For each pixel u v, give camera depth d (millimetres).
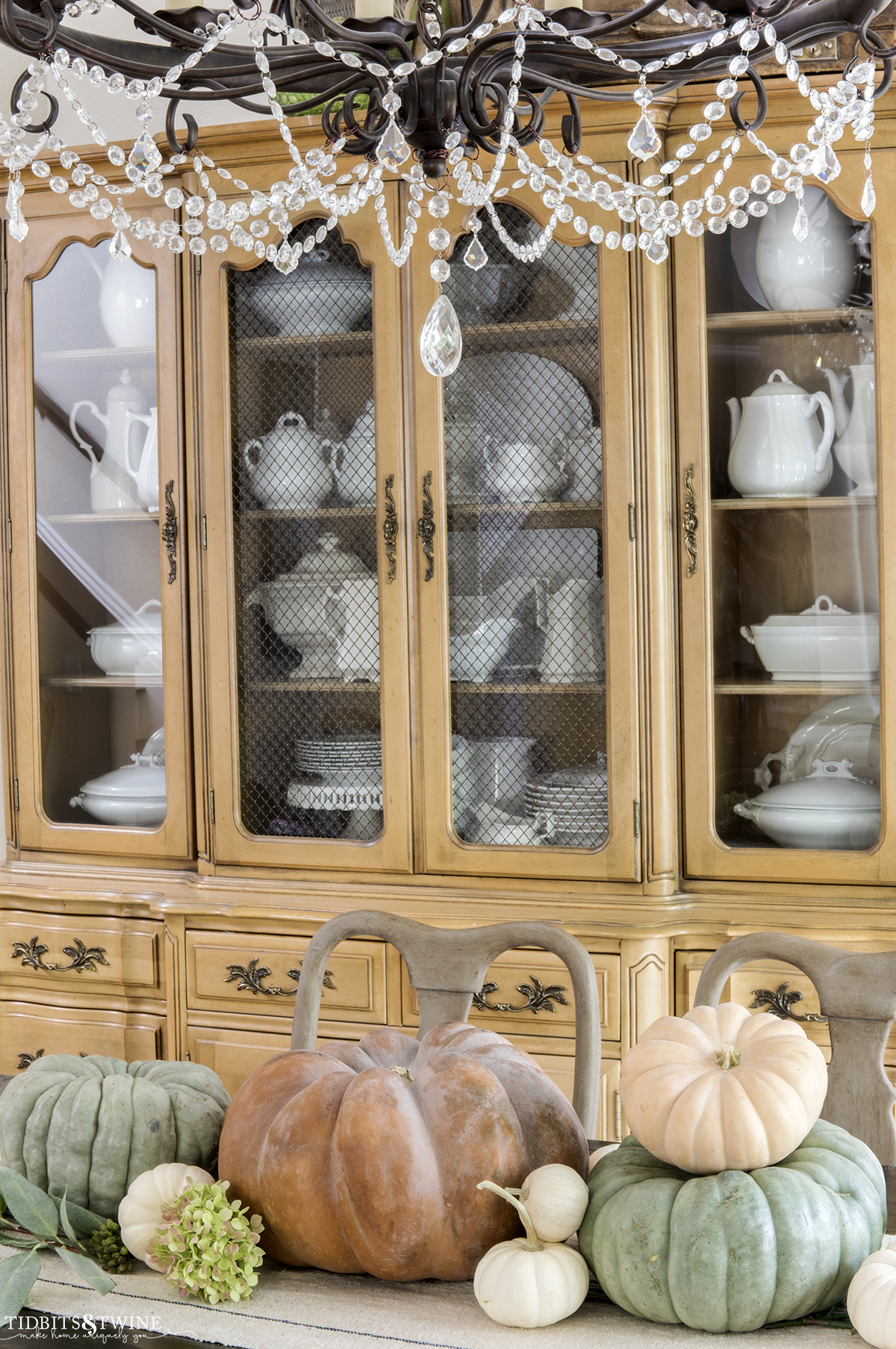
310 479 2234
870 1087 1249
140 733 2418
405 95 878
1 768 2717
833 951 1293
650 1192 766
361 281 2174
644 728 2059
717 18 874
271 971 2230
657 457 2045
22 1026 2471
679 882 2104
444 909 2123
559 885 2111
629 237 1180
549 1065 2059
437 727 2164
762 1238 727
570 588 2098
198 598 2322
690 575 2070
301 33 920
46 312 2426
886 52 903
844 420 2016
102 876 2416
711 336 2053
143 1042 2369
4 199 2426
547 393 2088
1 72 2609
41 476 2457
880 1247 787
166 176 2285
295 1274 854
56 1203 844
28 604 2467
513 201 2055
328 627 2238
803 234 1022
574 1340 742
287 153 2182
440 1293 819
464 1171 790
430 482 2139
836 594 2033
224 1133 861
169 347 2316
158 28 840
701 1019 887
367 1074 838
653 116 1972
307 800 2264
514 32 820
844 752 2039
